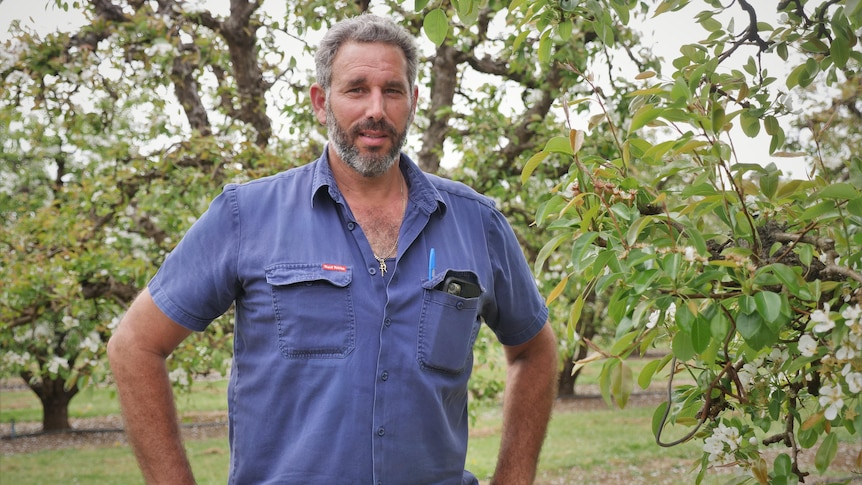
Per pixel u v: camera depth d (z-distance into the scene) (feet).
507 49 17.10
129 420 5.74
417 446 5.62
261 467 5.60
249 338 5.70
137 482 35.94
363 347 5.54
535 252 18.43
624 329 4.89
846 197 4.75
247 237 5.76
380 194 6.05
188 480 5.80
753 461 5.66
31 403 74.02
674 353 5.00
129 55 17.19
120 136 18.54
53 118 17.56
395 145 5.85
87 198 17.74
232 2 17.72
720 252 5.39
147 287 5.87
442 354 5.73
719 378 5.43
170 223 17.40
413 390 5.61
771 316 4.48
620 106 15.88
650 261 4.87
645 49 15.85
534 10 6.30
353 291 5.61
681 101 5.13
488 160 17.79
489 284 6.28
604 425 46.29
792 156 5.67
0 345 19.85
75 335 17.16
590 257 5.03
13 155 30.58
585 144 15.75
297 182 5.98
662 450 36.42
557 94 16.80
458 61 18.10
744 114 5.96
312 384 5.49
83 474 37.99
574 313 5.26
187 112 18.78
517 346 6.79
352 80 5.74
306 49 17.19
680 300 4.79
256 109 18.21
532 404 6.74
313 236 5.73
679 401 6.10
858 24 5.63
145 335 5.76
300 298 5.54
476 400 15.90
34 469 39.55
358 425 5.46
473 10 6.19
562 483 30.76
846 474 21.44
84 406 69.46
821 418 4.84
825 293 5.09
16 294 17.11
